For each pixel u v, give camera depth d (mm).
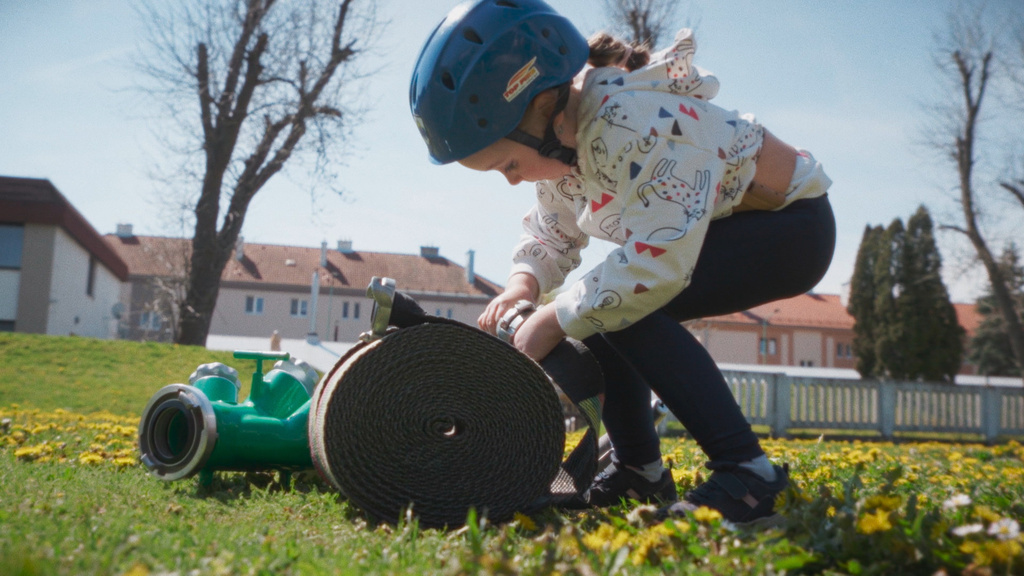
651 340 1679
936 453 5707
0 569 1024
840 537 1331
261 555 1270
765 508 1563
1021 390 13055
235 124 16500
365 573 1200
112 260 30453
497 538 1461
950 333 27703
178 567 1181
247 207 17031
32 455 2652
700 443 1669
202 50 16188
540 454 1750
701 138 1657
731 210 1807
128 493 1895
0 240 23250
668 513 1602
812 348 49406
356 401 1646
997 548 1203
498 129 1682
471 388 1729
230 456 2045
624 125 1642
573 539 1332
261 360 2215
